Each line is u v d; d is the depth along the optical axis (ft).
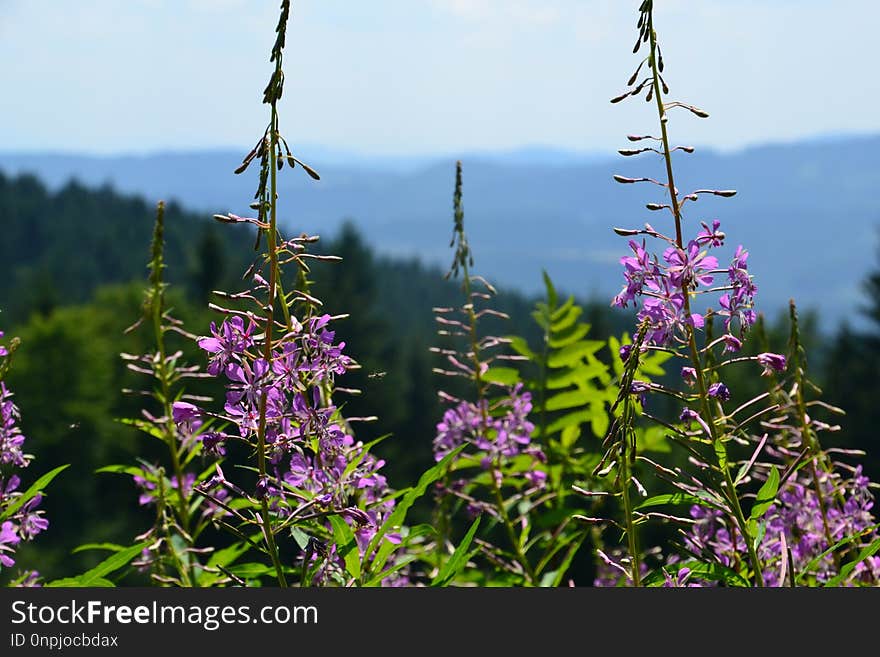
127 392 15.58
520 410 19.58
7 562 13.43
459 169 18.62
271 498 11.80
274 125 11.02
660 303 12.14
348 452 12.60
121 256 652.07
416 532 12.87
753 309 12.15
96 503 194.49
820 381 174.40
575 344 20.34
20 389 208.44
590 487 19.39
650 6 11.93
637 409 11.87
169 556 14.87
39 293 317.63
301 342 11.89
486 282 19.31
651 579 12.51
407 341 334.44
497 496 18.70
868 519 14.79
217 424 16.69
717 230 12.11
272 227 11.27
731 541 14.48
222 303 12.26
